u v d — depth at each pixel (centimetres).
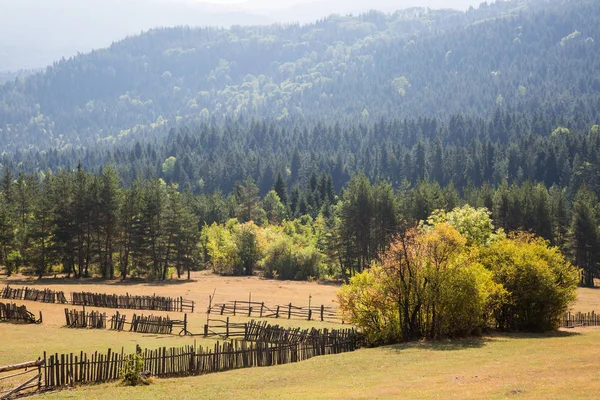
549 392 2166
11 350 3853
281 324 5488
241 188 18300
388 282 4412
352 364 3406
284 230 13825
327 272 12025
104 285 9112
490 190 14538
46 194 11075
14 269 10512
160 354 3183
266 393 2612
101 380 2991
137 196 10794
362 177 12062
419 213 11856
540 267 4819
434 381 2638
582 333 4794
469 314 4425
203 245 13100
